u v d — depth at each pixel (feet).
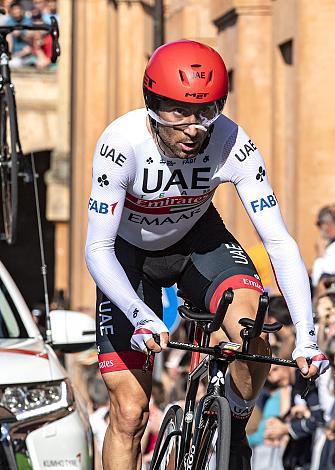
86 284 105.29
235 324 24.50
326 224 42.47
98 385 45.88
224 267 25.58
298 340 23.97
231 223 65.77
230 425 22.70
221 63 23.62
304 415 37.45
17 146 38.88
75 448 27.63
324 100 51.29
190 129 23.56
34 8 145.38
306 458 38.09
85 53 108.99
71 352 31.55
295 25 52.65
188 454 24.35
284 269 24.88
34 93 150.10
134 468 25.90
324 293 35.63
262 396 39.06
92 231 25.07
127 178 24.89
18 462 27.02
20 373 27.96
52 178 142.61
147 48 98.73
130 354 25.58
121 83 102.58
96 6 108.47
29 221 156.25
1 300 31.17
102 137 25.04
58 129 149.48
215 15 67.62
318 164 51.34
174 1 81.41
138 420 25.62
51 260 156.46
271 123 58.80
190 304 26.48
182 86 23.26
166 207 25.48
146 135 24.72
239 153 25.14
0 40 40.14
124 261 26.37
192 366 25.90
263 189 25.29
